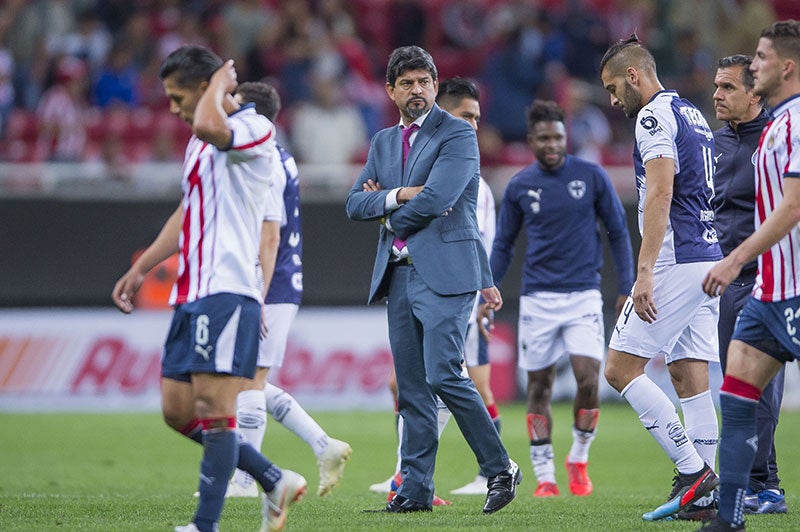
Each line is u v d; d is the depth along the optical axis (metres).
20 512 21.64
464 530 18.80
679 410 49.03
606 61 21.55
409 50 21.53
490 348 50.62
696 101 61.97
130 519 20.52
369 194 21.52
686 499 20.36
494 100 59.03
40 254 48.47
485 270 21.66
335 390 49.62
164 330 49.09
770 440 22.67
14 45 57.44
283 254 24.84
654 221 20.11
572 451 28.06
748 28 64.88
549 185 28.73
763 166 17.73
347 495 26.69
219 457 16.69
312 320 49.59
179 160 54.78
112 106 57.84
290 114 58.31
